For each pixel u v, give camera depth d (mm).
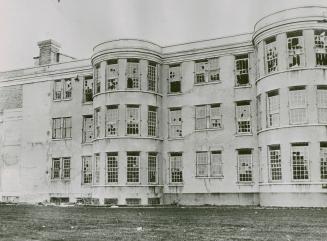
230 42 36219
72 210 27547
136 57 36625
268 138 31344
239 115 35594
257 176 34188
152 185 36125
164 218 19719
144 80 36812
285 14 30906
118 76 36531
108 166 36125
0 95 46344
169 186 37062
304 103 30250
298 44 30969
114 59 36750
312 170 29188
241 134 35062
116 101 36219
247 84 35344
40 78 44375
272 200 30703
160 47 38500
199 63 37625
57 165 42531
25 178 43719
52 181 42281
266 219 18734
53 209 28953
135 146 35812
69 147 41969
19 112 45062
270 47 32344
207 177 35938
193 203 36062
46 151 43062
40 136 43594
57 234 13000
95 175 37188
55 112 43125
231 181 35062
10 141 45156
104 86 36875
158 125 37438
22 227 15383
